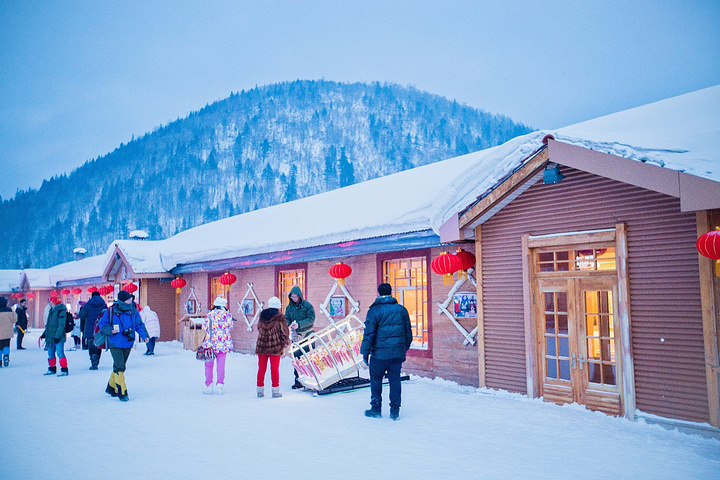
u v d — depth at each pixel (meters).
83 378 10.75
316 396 8.42
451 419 6.68
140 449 5.41
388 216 10.22
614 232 6.98
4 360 12.87
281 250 13.18
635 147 6.29
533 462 4.91
